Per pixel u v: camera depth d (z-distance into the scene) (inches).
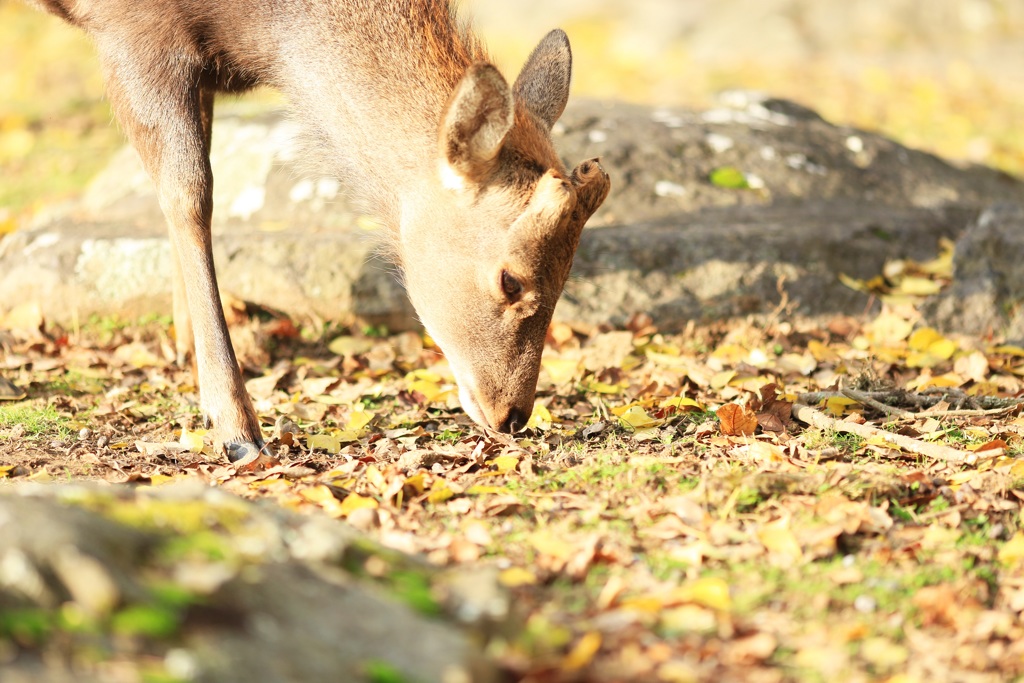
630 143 563.2
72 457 320.8
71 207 570.3
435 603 183.8
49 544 164.6
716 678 186.5
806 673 190.9
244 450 329.1
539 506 266.8
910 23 1117.7
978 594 227.9
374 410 379.2
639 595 217.8
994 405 366.6
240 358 435.2
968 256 482.6
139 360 425.7
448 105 304.3
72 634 156.6
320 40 350.3
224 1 350.6
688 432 337.4
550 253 320.2
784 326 453.4
